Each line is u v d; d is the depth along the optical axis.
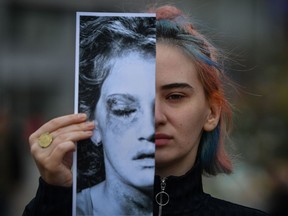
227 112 3.05
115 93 2.63
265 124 8.60
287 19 11.15
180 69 2.75
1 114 9.77
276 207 7.54
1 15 18.16
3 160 9.35
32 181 11.86
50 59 18.69
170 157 2.74
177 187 2.81
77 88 2.64
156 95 2.73
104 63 2.64
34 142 2.64
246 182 7.77
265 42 10.13
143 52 2.64
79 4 17.36
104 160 2.61
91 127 2.62
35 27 18.41
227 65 3.18
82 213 2.61
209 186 7.35
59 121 2.62
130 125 2.61
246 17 12.31
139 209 2.59
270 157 8.45
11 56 18.36
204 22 3.17
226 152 3.08
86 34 2.66
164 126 2.72
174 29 2.79
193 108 2.76
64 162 2.75
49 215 2.70
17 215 9.46
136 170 2.60
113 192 2.61
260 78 9.13
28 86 18.53
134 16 2.65
